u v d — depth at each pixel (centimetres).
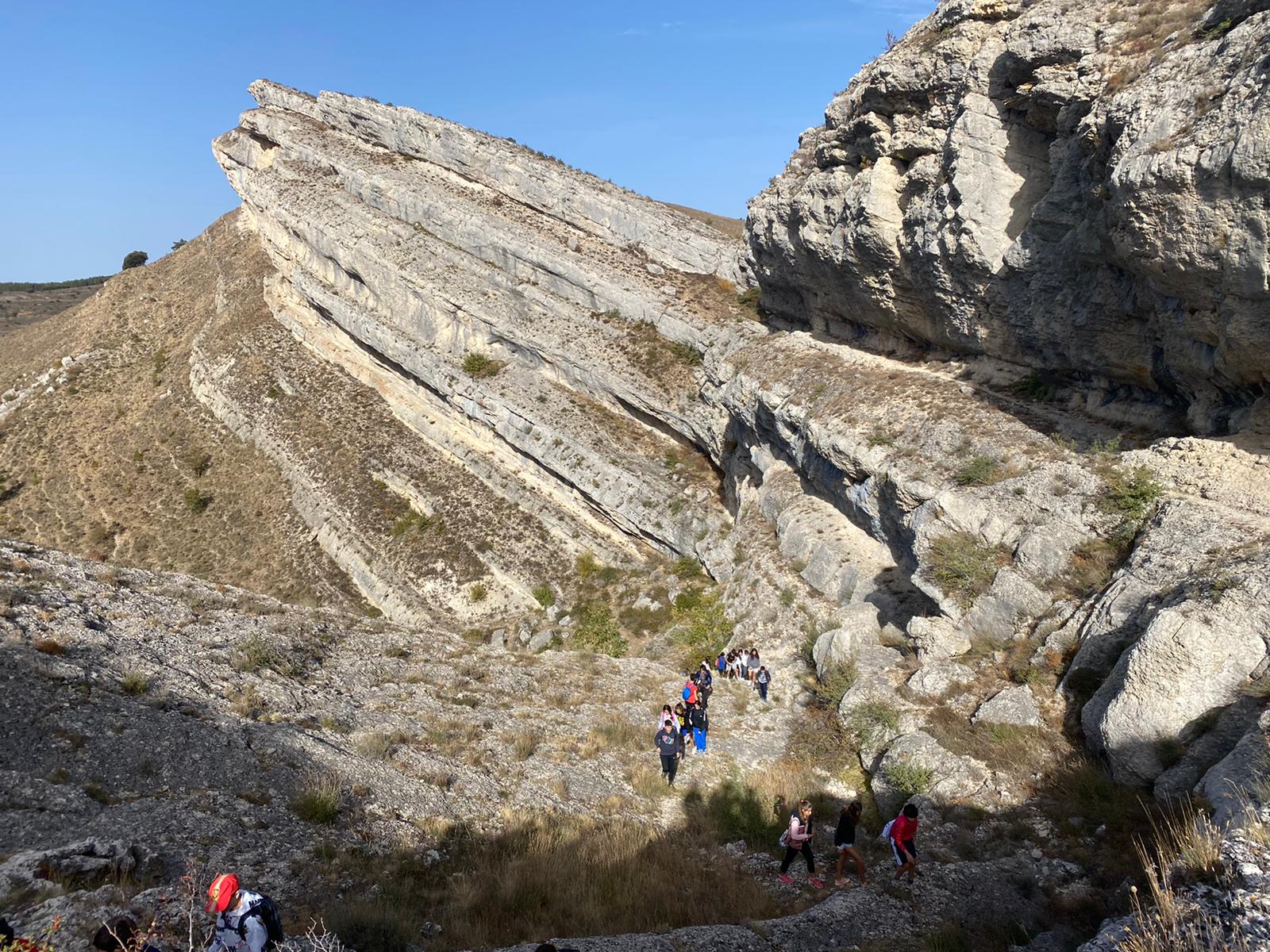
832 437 2584
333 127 6003
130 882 954
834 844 1442
